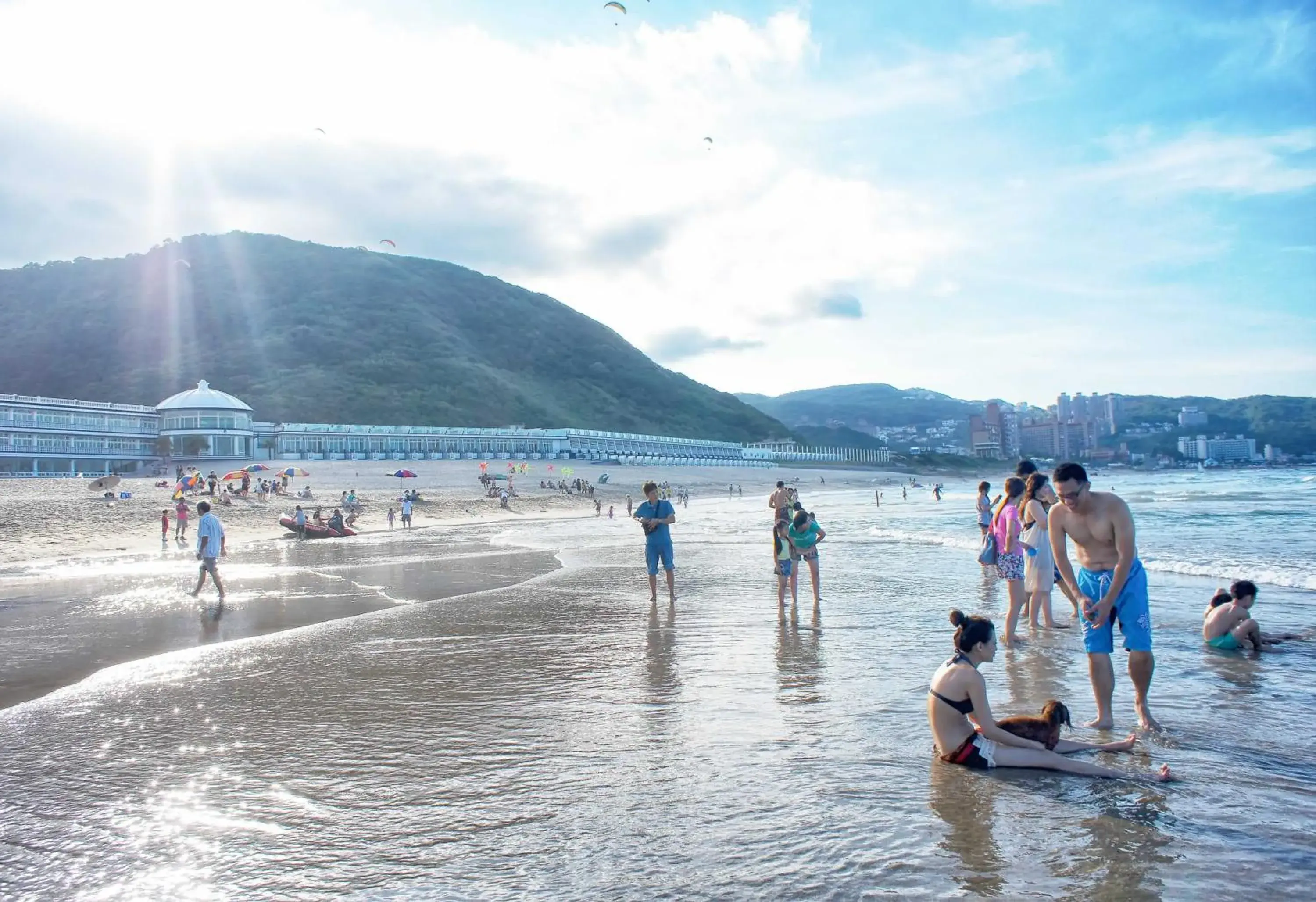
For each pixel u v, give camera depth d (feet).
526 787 16.98
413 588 51.44
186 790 17.26
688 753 18.88
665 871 13.21
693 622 36.32
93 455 322.34
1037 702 22.88
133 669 28.71
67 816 15.99
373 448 406.82
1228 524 109.91
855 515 158.92
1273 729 20.35
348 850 14.28
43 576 68.03
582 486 275.80
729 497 332.39
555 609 40.78
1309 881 12.71
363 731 21.17
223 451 353.10
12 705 24.47
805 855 13.71
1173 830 14.53
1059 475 20.90
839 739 19.69
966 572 53.47
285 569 67.67
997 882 12.75
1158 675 25.81
